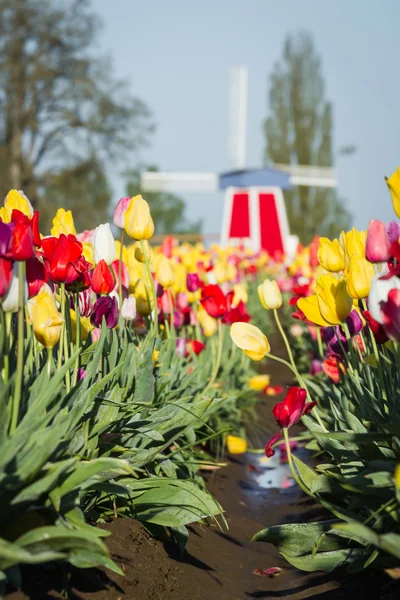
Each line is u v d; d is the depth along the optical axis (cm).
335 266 364
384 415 324
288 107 5659
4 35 4516
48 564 263
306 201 5494
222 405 562
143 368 381
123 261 489
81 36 4653
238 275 1106
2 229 243
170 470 370
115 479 331
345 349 421
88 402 287
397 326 238
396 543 230
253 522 461
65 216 398
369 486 266
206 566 355
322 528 323
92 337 405
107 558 248
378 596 298
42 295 281
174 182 4156
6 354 266
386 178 262
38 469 244
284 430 318
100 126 4662
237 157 3975
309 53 5669
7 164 4572
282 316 1529
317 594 324
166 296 520
